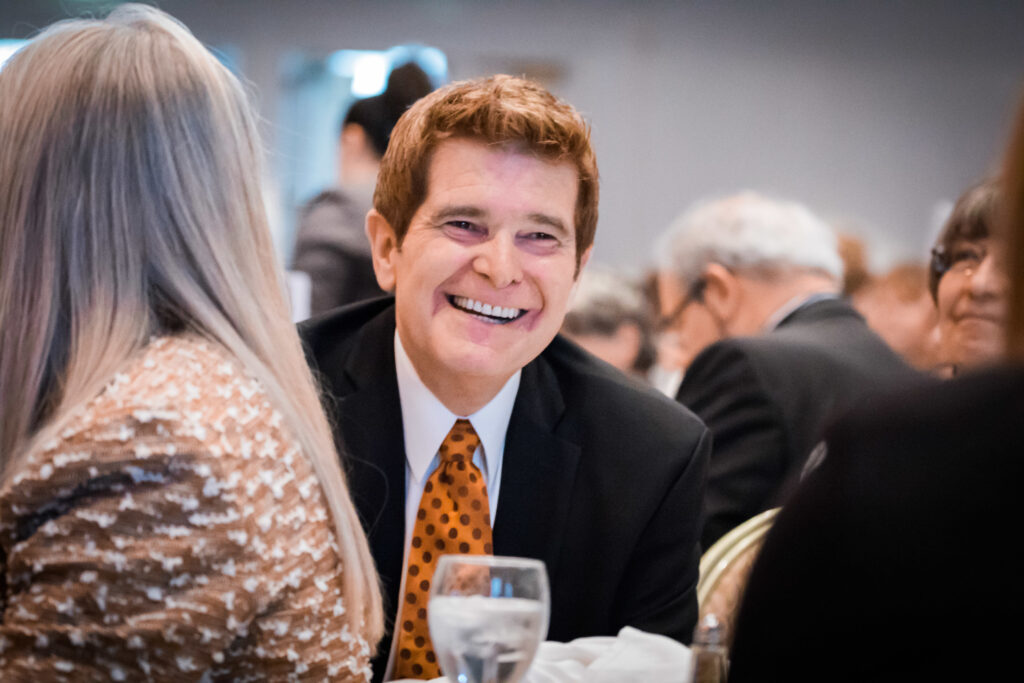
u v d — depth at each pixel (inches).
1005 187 30.7
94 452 39.9
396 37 320.8
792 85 327.9
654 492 65.4
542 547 64.1
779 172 329.7
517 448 64.6
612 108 327.0
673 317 119.2
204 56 47.3
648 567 65.8
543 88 61.8
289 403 46.1
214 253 46.1
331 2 319.3
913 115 328.2
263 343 46.7
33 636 39.2
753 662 33.7
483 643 40.6
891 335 162.6
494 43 323.9
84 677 39.1
